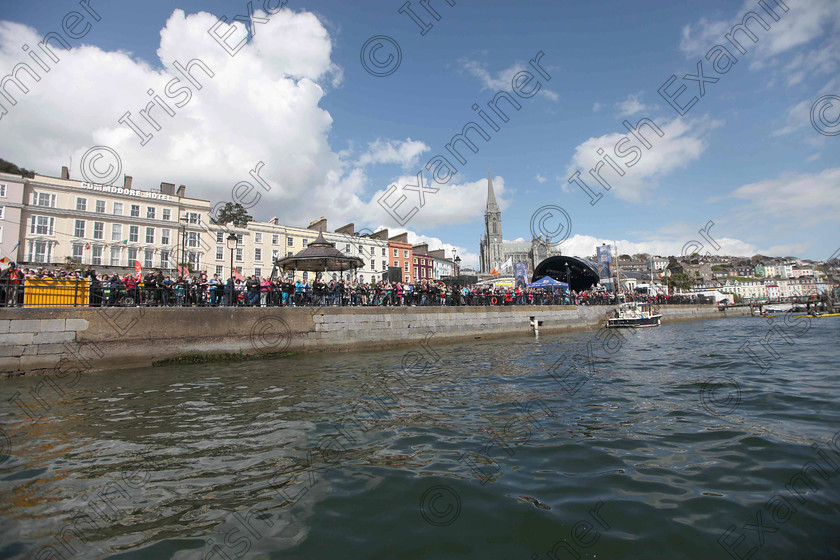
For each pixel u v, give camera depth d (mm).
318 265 20797
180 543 3316
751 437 5727
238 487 4363
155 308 13164
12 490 4285
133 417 7055
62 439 5914
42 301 12328
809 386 9266
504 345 20734
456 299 24422
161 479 4562
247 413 7301
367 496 4117
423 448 5496
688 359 14586
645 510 3738
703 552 3096
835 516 3570
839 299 60812
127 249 40938
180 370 12336
